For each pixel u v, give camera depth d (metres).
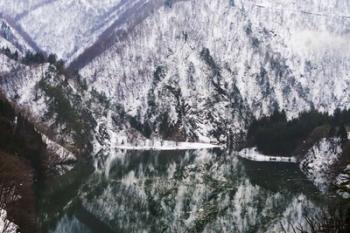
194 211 133.88
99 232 114.50
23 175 116.06
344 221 24.44
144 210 135.50
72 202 139.12
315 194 152.12
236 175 192.25
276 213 128.50
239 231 114.81
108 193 153.50
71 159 194.88
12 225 78.62
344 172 25.94
